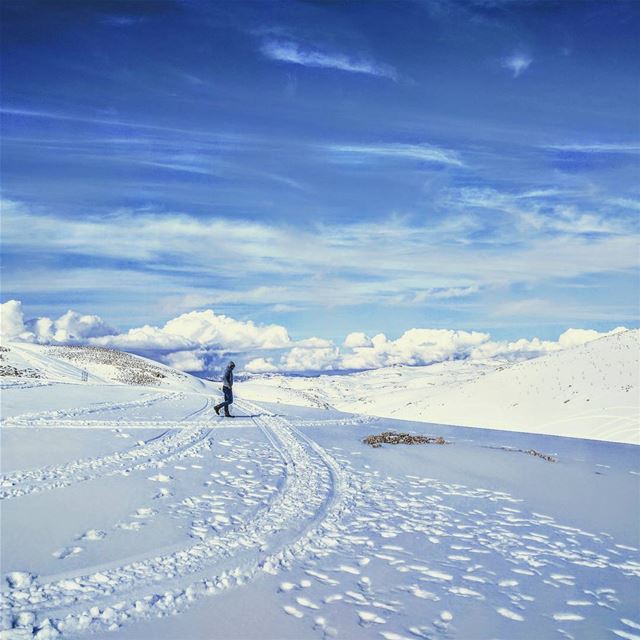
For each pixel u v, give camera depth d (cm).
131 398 2423
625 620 543
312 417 2270
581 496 1057
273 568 634
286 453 1368
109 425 1556
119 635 469
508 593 598
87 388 2695
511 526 848
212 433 1611
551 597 593
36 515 755
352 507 919
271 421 2003
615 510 962
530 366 5112
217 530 751
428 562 680
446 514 901
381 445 1581
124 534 710
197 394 3117
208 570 615
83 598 531
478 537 788
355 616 525
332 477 1136
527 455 1503
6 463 1029
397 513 895
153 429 1564
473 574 648
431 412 4766
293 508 885
